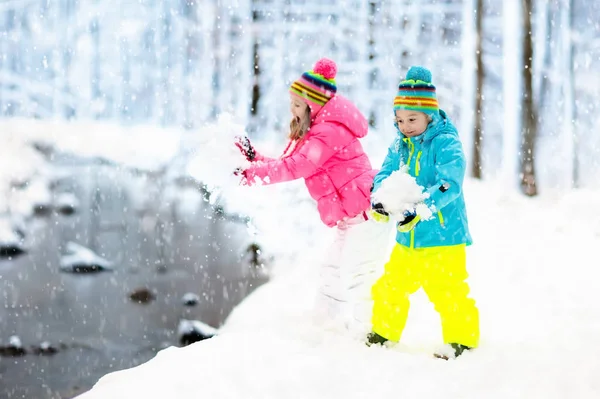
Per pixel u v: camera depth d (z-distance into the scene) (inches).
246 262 428.8
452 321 207.5
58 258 446.0
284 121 1041.5
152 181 774.5
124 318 323.0
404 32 1050.1
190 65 1384.1
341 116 230.1
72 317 324.8
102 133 1030.4
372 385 180.7
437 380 182.9
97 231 530.9
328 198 234.7
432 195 198.5
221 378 186.4
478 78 783.1
